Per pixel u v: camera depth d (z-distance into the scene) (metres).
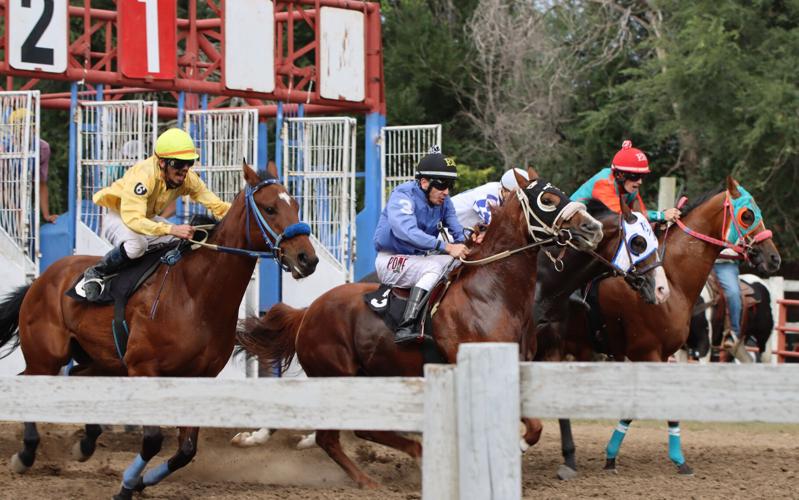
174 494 8.39
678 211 10.05
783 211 23.47
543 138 26.28
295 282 13.93
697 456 10.91
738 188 9.90
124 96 23.86
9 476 9.09
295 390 4.73
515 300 7.84
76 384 5.14
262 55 14.30
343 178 13.78
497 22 26.83
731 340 15.81
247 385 4.83
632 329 9.62
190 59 14.68
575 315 9.96
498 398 4.25
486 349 4.27
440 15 31.09
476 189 9.91
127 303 8.38
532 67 26.92
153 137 12.86
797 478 9.41
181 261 8.31
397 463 10.29
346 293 8.70
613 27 27.06
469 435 4.27
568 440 9.45
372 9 15.30
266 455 10.65
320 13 14.66
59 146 26.61
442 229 8.54
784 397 4.09
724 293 15.09
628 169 9.82
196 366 8.27
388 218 8.18
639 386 4.24
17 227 12.61
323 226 14.12
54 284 9.09
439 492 4.38
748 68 22.75
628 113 26.72
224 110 13.41
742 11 22.75
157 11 13.57
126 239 8.45
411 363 8.17
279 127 14.66
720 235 9.83
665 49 23.94
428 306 8.05
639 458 10.72
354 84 15.02
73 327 8.85
